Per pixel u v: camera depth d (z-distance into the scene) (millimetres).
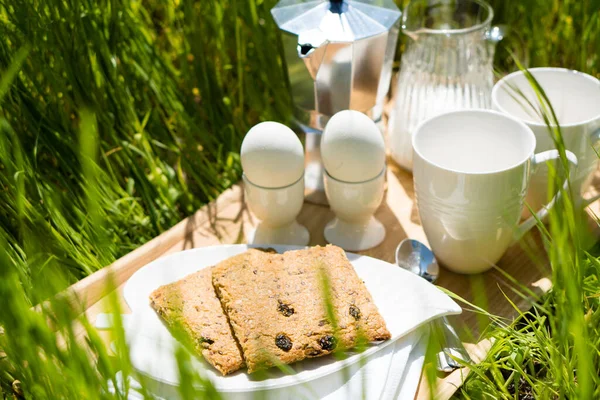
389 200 708
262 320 533
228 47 861
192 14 810
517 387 542
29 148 735
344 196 618
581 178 638
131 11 788
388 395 521
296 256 591
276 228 651
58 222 662
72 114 781
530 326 550
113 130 760
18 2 692
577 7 860
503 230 594
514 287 621
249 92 849
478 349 568
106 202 724
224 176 810
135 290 583
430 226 607
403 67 713
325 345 525
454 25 712
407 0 856
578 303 474
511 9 881
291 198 619
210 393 438
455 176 562
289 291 556
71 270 660
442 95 687
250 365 511
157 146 817
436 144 633
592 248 657
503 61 875
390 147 736
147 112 779
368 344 536
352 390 519
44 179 704
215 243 670
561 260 482
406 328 546
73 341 450
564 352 542
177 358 436
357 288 562
